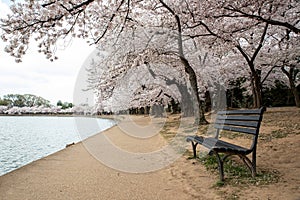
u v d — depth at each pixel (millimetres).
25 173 4949
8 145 12172
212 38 11219
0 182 4344
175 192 3430
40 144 12508
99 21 6586
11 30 4492
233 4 8164
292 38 14648
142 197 3332
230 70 17938
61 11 4629
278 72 20562
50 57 5246
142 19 10586
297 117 10469
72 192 3688
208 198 3066
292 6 11117
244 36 14203
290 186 3098
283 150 4906
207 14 8406
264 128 8117
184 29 11000
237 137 7207
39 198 3480
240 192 3109
